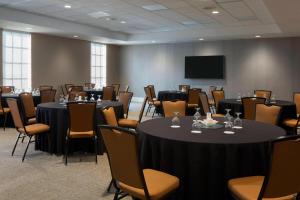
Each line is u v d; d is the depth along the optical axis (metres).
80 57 11.62
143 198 2.21
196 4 6.94
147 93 9.15
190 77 12.21
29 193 3.19
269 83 11.02
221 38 11.12
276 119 4.19
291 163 1.96
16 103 4.26
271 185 1.95
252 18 8.55
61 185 3.43
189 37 10.90
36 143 4.89
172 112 4.81
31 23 8.07
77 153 4.79
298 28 8.55
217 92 7.32
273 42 10.88
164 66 12.83
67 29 9.20
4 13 7.40
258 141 2.43
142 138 2.78
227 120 3.46
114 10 7.67
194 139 2.48
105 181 3.56
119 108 5.17
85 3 6.96
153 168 2.65
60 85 10.77
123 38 11.87
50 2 6.90
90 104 4.21
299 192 2.10
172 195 2.44
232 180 2.31
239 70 11.44
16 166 4.09
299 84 10.62
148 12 7.88
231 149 2.35
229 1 6.60
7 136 5.99
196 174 2.40
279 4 5.53
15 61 9.33
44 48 10.10
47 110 4.68
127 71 13.67
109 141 2.27
